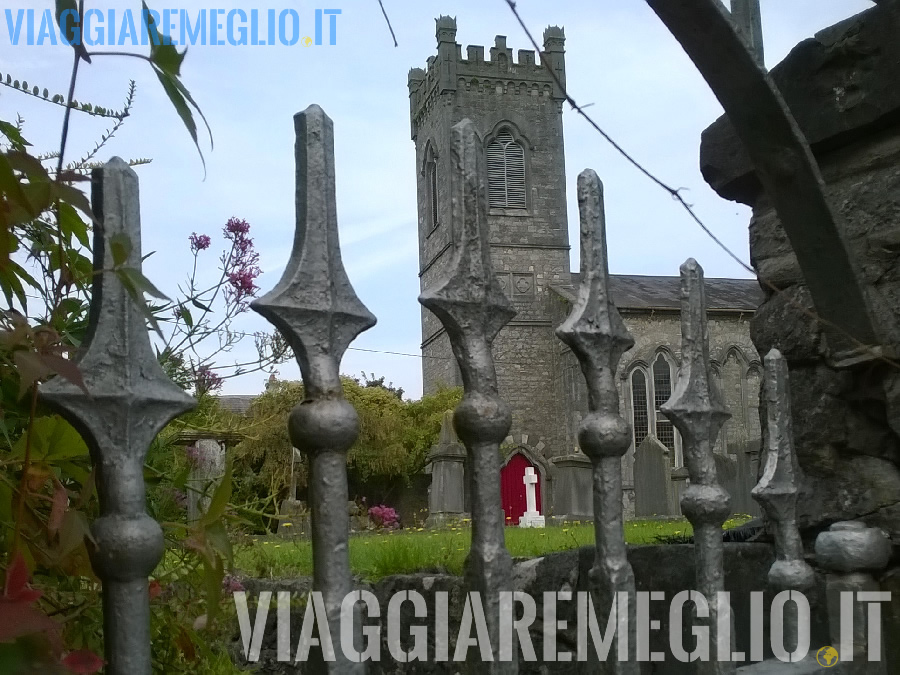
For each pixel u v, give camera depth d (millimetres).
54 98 1591
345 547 1135
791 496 2090
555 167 37938
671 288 37188
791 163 1795
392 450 25156
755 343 2746
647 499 16984
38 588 1279
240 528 2598
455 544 5051
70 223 1441
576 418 33750
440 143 38688
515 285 36531
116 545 998
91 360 1024
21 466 1323
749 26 2697
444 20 38531
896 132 2287
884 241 2266
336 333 1170
